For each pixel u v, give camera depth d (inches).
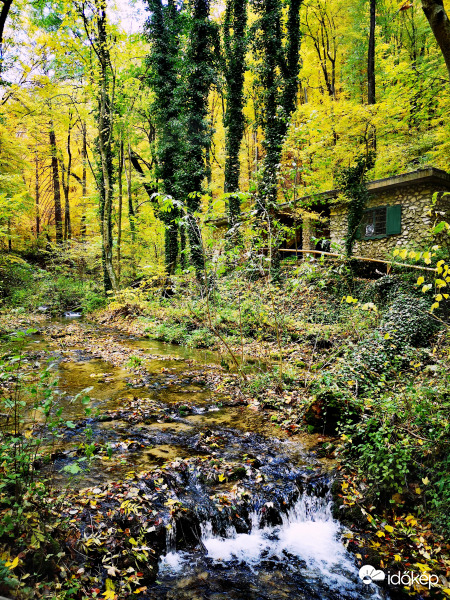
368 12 841.5
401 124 572.4
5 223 677.3
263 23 616.4
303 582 130.7
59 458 178.9
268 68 616.7
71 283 887.7
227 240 294.8
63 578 107.1
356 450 189.9
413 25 770.2
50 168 1289.4
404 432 177.0
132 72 732.7
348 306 428.8
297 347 359.3
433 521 146.6
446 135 520.4
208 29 631.8
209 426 231.3
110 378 324.2
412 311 324.5
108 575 115.4
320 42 956.6
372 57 644.7
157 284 705.0
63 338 485.7
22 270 833.5
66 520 125.4
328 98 822.5
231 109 646.5
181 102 635.5
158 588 121.2
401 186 528.7
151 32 674.2
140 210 987.9
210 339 438.0
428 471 159.8
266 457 193.8
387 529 148.0
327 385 233.0
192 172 629.9
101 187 818.2
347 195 558.6
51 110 810.8
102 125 712.4
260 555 144.1
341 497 167.5
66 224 1184.2
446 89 482.6
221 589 124.9
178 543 140.5
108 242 733.9
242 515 156.9
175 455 191.8
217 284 437.1
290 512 163.6
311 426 223.5
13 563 93.0
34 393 128.4
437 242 465.1
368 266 543.8
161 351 433.4
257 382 287.9
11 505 113.7
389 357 257.9
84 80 729.0
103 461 179.9
